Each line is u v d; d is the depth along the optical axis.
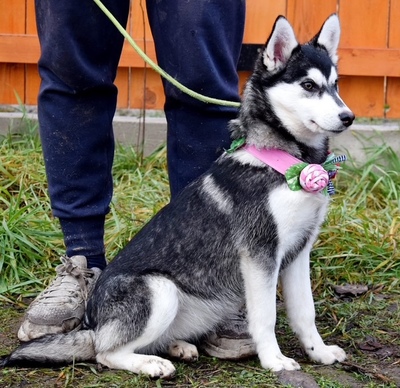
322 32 1.96
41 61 1.98
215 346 1.89
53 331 1.94
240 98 1.94
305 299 1.87
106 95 2.00
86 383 1.75
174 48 1.88
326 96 1.85
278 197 1.77
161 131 3.16
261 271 1.78
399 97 3.21
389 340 2.02
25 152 3.03
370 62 3.14
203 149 1.94
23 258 2.41
